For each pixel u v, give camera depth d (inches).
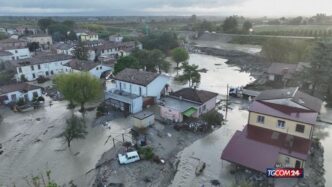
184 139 1691.7
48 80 3132.4
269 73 2891.2
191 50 5398.6
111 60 3673.7
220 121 1862.7
